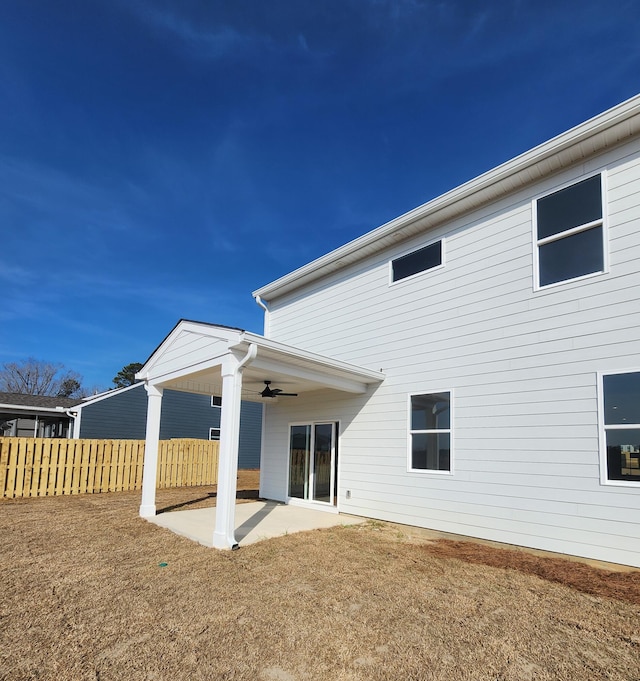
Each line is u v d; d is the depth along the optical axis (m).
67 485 11.98
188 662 2.95
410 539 6.62
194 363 7.47
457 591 4.34
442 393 7.66
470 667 2.90
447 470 7.30
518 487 6.37
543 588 4.43
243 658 3.01
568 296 6.24
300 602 4.04
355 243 9.37
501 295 7.05
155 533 6.90
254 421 23.08
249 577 4.75
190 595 4.20
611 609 3.88
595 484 5.63
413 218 8.20
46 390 42.75
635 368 5.49
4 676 2.74
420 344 8.20
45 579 4.66
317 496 9.70
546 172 6.66
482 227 7.50
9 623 3.55
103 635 3.34
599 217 6.08
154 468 8.62
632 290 5.64
